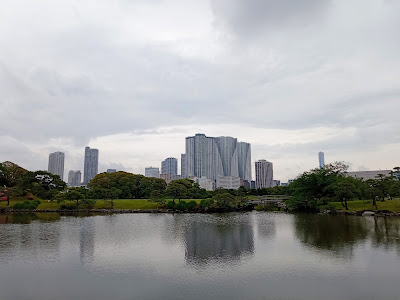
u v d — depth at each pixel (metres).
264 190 179.25
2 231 59.81
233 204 107.81
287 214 94.44
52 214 97.50
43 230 61.19
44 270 32.41
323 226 63.66
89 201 109.06
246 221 76.12
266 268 32.78
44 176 128.00
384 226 62.19
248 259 36.69
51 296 25.25
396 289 26.41
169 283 28.19
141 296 25.09
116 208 108.62
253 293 25.66
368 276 29.75
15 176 130.62
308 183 104.31
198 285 27.61
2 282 28.67
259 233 55.94
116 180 143.75
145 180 146.88
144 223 73.25
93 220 80.31
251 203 128.12
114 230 61.16
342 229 58.84
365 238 48.84
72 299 24.61
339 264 33.94
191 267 33.38
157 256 38.47
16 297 25.06
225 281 28.66
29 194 120.62
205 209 106.75
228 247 43.69
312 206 104.56
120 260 36.50
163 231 59.69
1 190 110.44
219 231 59.09
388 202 93.81
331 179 100.56
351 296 25.00
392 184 93.44
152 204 113.44
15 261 36.16
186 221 77.31
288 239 49.25
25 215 93.88
